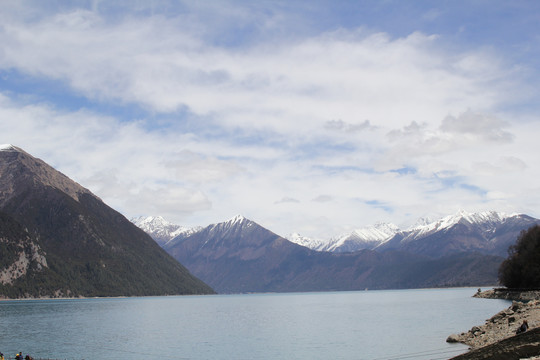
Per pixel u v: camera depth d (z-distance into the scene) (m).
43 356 96.62
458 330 115.94
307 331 132.50
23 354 99.00
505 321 94.38
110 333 135.88
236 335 127.25
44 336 129.88
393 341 102.56
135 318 194.12
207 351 100.31
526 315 93.81
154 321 178.00
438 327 125.62
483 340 84.19
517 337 66.69
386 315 180.00
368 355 87.94
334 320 168.12
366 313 198.00
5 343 115.75
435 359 76.50
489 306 191.75
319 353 93.19
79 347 108.19
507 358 57.88
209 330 142.25
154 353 99.06
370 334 117.81
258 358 90.69
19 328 151.88
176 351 101.06
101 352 100.94
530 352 57.50
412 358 80.19
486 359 59.62
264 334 128.25
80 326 158.12
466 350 81.44
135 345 110.44
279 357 90.81
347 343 104.38
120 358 93.81
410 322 143.88
